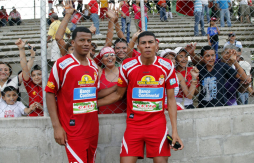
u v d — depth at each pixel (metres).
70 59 1.85
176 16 9.09
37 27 7.61
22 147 2.21
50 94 1.83
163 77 1.98
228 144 2.49
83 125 1.85
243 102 3.72
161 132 1.95
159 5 7.77
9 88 2.54
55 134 1.82
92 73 1.91
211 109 2.43
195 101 3.59
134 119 1.99
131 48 2.57
